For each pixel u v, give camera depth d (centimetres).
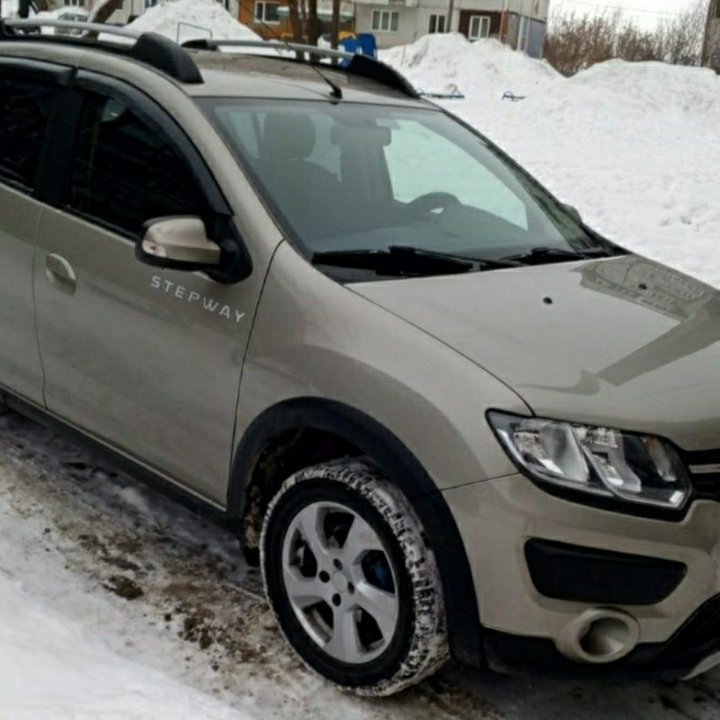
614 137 1712
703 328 328
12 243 402
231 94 374
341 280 313
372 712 303
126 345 358
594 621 270
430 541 278
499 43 2922
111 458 379
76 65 402
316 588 311
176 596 354
